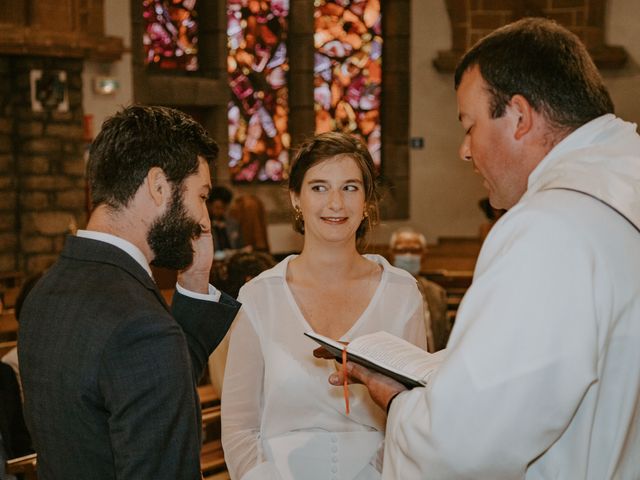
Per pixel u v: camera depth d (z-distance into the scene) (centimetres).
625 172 133
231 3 1031
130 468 138
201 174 159
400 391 152
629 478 139
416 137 1141
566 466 133
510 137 141
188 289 177
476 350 125
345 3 1107
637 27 1059
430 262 850
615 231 129
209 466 282
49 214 823
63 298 148
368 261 223
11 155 816
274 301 212
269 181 1077
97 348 141
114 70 865
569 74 138
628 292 128
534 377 122
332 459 200
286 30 1073
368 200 219
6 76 808
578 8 1064
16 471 246
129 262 152
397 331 212
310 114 1077
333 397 203
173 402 142
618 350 131
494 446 123
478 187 1163
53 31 797
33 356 148
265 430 205
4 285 728
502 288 126
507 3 1102
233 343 212
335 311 213
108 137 155
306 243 217
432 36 1126
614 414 132
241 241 830
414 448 132
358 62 1123
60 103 814
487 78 142
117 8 860
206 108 1023
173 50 995
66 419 144
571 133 139
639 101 1072
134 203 154
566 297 124
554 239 126
